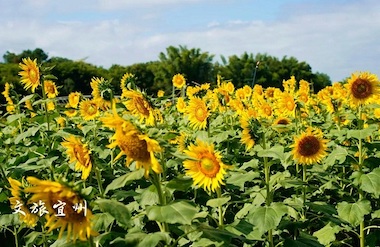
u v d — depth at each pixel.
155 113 2.59
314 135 2.94
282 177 2.37
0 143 3.79
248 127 2.80
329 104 4.29
